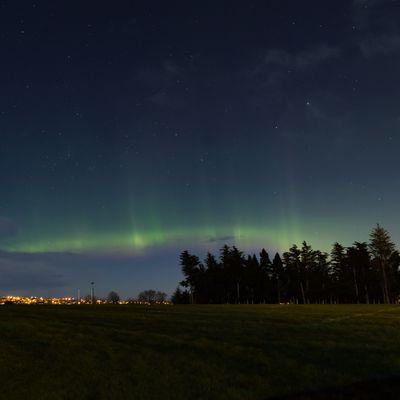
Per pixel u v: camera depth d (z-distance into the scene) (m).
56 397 21.05
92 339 31.52
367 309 65.62
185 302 154.75
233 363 26.77
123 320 41.50
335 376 24.48
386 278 142.25
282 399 21.17
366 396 21.38
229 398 21.38
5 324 35.84
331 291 149.12
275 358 27.92
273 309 65.19
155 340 31.97
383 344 32.75
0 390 21.59
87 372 24.52
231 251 156.12
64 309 54.00
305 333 36.94
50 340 30.73
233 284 151.25
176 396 21.53
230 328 38.41
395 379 23.92
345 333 37.47
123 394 21.66
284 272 158.38
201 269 155.00
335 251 151.50
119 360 26.81
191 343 31.39
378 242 143.62
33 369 24.61
